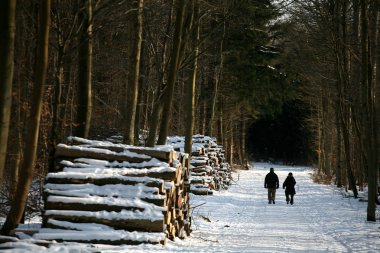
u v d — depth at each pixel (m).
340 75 45.16
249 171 94.69
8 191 22.19
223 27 39.44
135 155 17.69
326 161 75.88
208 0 29.17
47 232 15.46
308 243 21.44
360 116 43.56
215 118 72.94
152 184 16.81
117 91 52.81
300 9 46.69
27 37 23.03
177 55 24.94
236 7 29.23
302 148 129.25
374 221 28.88
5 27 11.96
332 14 43.59
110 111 51.53
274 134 132.00
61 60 18.39
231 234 23.86
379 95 44.56
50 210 15.88
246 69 67.88
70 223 15.70
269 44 69.00
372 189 29.06
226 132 84.06
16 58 22.09
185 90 70.62
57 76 18.33
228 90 70.12
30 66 22.56
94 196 16.25
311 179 75.94
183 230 20.69
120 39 41.25
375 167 29.36
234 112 81.94
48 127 25.02
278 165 130.38
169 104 25.31
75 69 31.50
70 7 19.86
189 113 32.38
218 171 52.16
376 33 37.53
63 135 27.48
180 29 24.80
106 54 42.06
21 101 22.47
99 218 15.86
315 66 55.72
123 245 15.50
